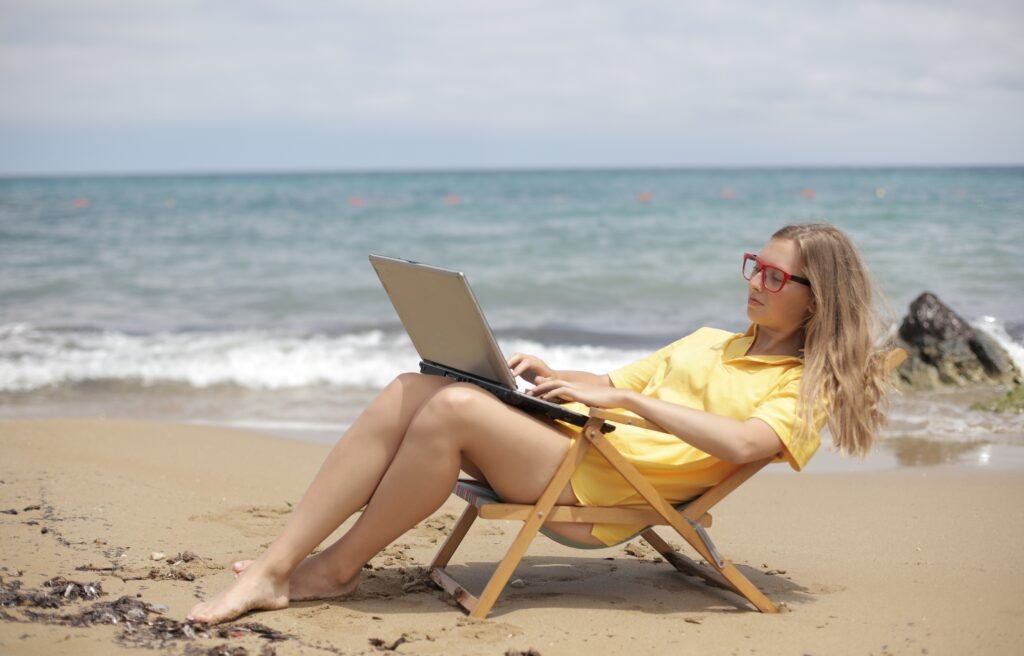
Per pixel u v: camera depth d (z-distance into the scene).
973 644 3.14
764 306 3.50
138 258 20.98
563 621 3.36
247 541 4.35
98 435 6.80
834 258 3.43
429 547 4.40
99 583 3.56
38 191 62.22
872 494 5.57
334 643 3.08
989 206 25.16
